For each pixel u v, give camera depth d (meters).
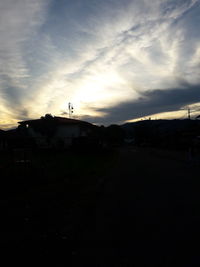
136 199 9.47
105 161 26.33
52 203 8.73
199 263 4.47
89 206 8.40
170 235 5.75
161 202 8.86
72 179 13.87
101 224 6.68
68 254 4.93
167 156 32.78
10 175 11.63
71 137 43.62
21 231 6.11
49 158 25.50
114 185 12.79
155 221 6.77
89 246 5.31
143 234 5.88
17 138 36.19
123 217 7.23
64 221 6.84
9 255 4.85
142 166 22.17
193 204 8.40
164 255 4.80
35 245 5.31
